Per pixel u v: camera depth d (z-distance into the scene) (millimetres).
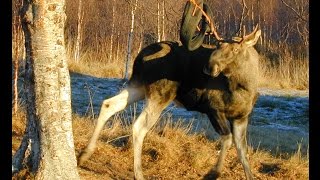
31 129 7418
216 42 9172
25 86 7352
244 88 9047
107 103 9453
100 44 33094
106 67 24406
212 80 9203
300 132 14898
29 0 7035
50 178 7172
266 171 10578
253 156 11172
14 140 10008
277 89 23000
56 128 7215
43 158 7211
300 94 21750
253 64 9094
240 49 8805
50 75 7156
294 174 10328
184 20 8711
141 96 9586
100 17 33250
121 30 31734
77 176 7367
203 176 9547
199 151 10805
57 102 7223
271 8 30094
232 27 22094
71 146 7359
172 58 9320
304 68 24578
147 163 10180
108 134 11336
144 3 21172
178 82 9344
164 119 13367
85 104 16141
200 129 13203
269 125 15852
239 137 9273
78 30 28078
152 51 9469
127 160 10172
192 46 8828
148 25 25438
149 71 9328
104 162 9859
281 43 28906
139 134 9164
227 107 9156
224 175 10047
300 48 26812
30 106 7324
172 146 10844
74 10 31516
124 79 21141
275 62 26812
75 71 22781
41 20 7008
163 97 9344
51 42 7117
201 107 9539
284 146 12695
